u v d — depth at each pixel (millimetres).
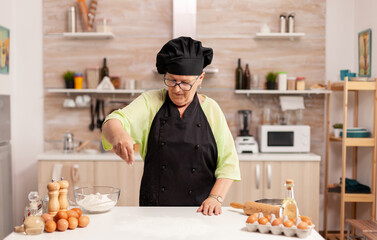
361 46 3820
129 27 4031
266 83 3943
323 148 4059
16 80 4039
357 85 3424
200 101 1742
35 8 4012
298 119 3934
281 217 1358
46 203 1479
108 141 1430
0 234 3164
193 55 1534
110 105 4059
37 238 1235
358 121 3938
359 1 3875
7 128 3312
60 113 4062
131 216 1475
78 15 4008
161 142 1665
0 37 3652
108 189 1581
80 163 3566
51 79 4047
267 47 4035
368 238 2350
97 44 4031
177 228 1338
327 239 3826
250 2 4016
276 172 3561
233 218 1472
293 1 4012
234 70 4043
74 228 1317
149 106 1677
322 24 4016
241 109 4062
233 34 4031
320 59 4035
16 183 4059
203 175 1719
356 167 3969
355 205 3943
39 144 4078
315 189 3564
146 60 4043
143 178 1767
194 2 3785
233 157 1717
